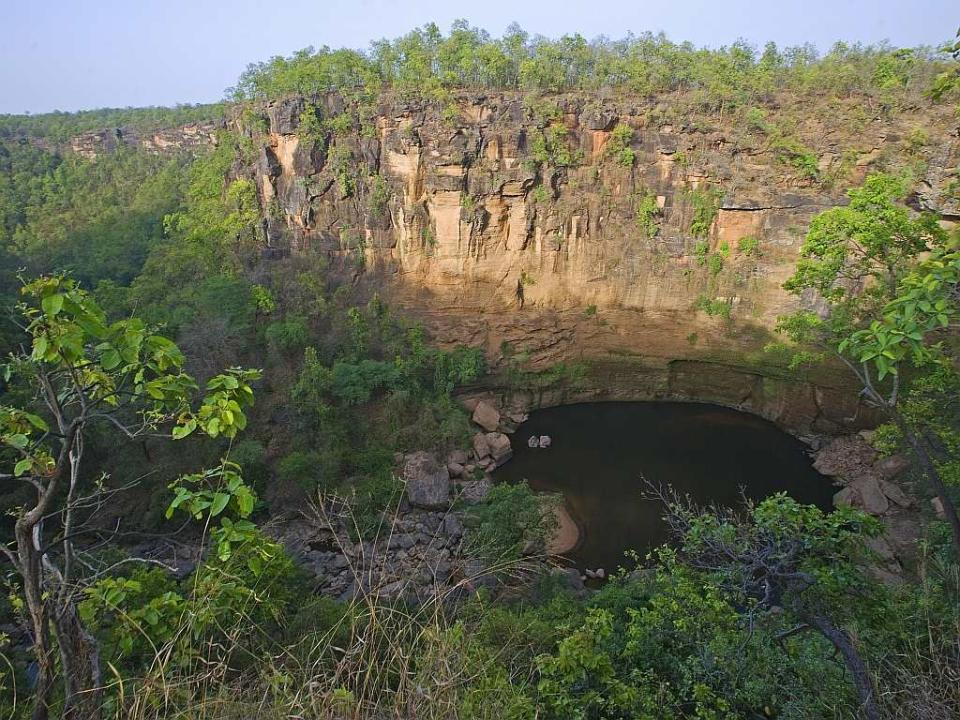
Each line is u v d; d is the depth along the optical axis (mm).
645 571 23625
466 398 49656
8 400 26453
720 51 51688
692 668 12055
